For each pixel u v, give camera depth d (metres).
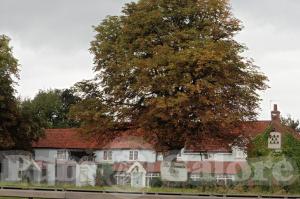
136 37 55.94
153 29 55.88
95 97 57.84
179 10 55.34
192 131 52.41
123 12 58.78
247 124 55.47
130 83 54.41
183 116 50.81
